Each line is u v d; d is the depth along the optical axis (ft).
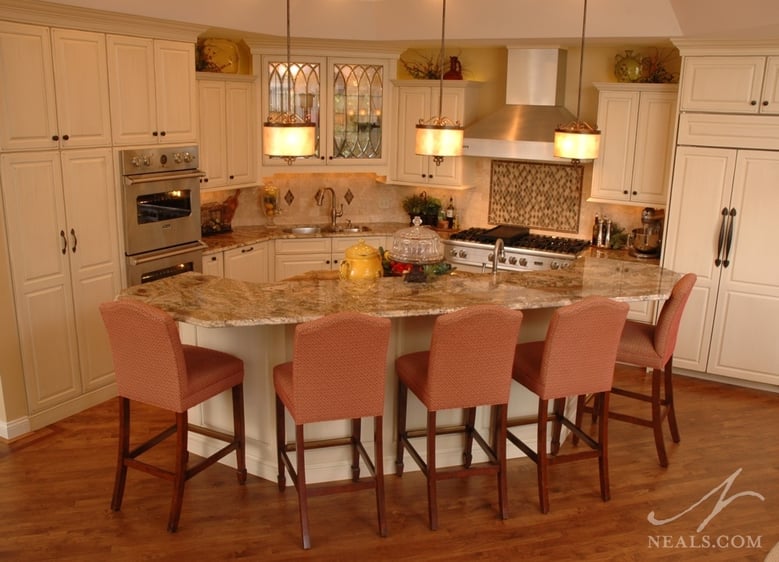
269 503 12.91
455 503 13.05
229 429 13.88
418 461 12.69
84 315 16.30
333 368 11.22
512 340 11.90
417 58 23.31
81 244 15.99
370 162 23.04
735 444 15.48
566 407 15.16
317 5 19.44
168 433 13.15
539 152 20.27
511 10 18.22
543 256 20.39
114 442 15.06
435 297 13.12
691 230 18.51
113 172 16.56
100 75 15.92
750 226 17.80
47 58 14.71
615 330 12.40
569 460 12.90
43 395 15.60
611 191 20.30
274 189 23.40
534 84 21.01
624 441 15.55
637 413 17.01
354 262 14.57
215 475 13.78
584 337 12.21
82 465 14.11
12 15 13.89
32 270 15.02
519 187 22.85
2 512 12.46
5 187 14.28
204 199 22.18
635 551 11.74
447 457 14.23
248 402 13.51
